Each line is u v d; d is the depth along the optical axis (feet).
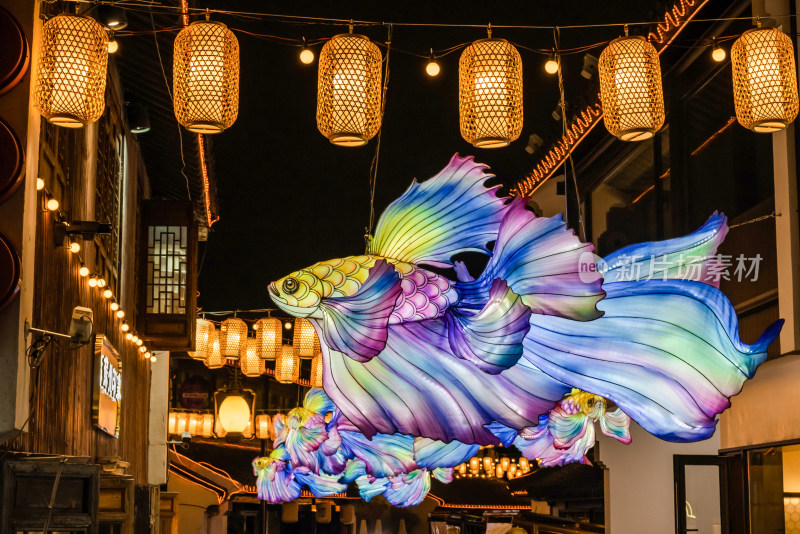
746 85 21.16
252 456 90.89
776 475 36.60
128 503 28.02
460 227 21.56
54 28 18.24
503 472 94.02
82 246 27.71
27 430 19.29
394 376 20.84
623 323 21.26
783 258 30.25
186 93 19.54
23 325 18.13
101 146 32.91
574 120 44.04
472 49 20.84
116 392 34.19
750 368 20.95
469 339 20.97
